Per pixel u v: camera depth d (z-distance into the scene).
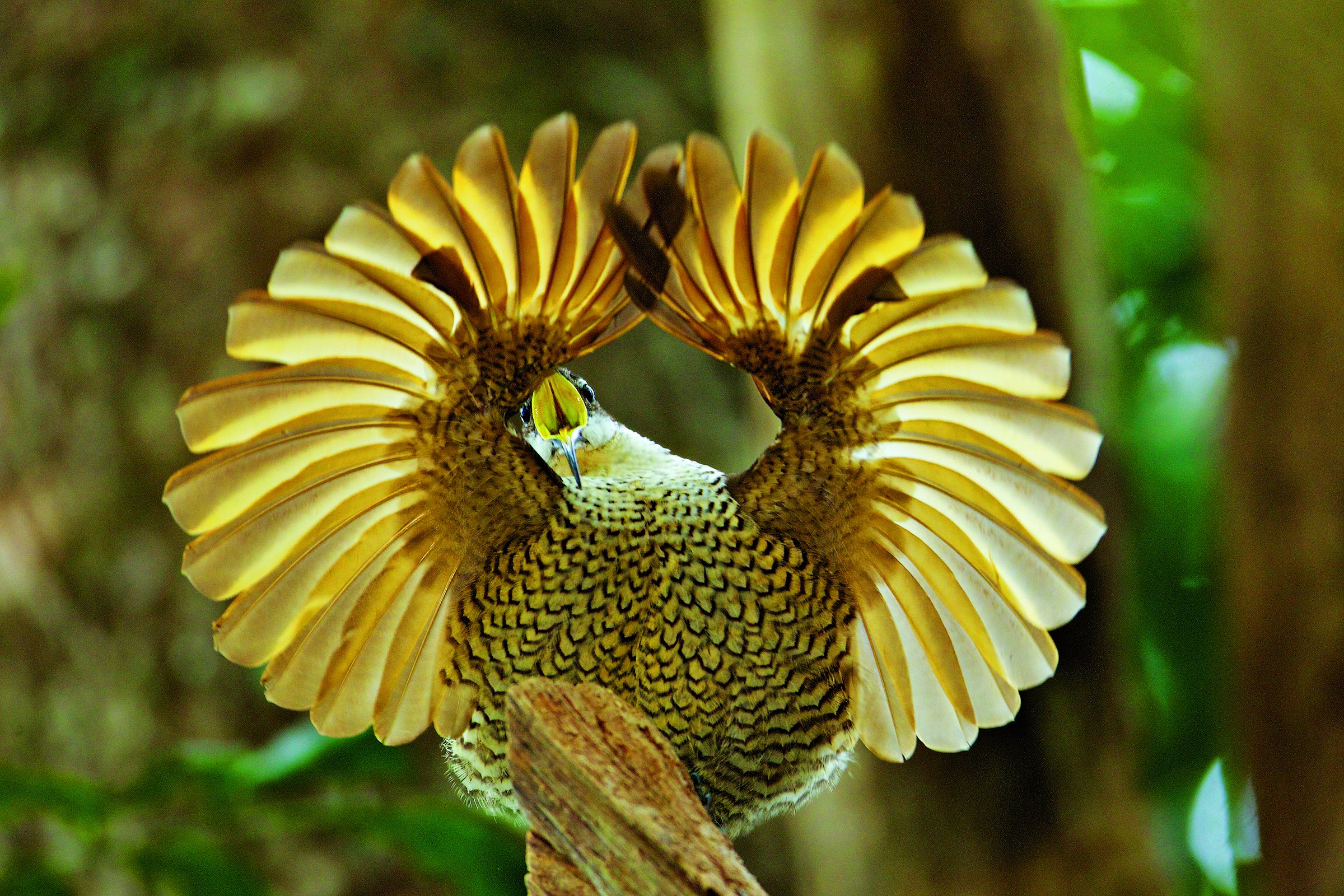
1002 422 4.32
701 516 4.33
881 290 4.31
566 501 4.33
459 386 4.32
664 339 4.62
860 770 4.52
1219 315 4.33
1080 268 4.53
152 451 4.60
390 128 4.63
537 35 4.67
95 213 4.63
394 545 4.34
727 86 4.54
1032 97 4.51
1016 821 4.51
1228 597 4.34
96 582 4.59
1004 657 4.35
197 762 4.45
